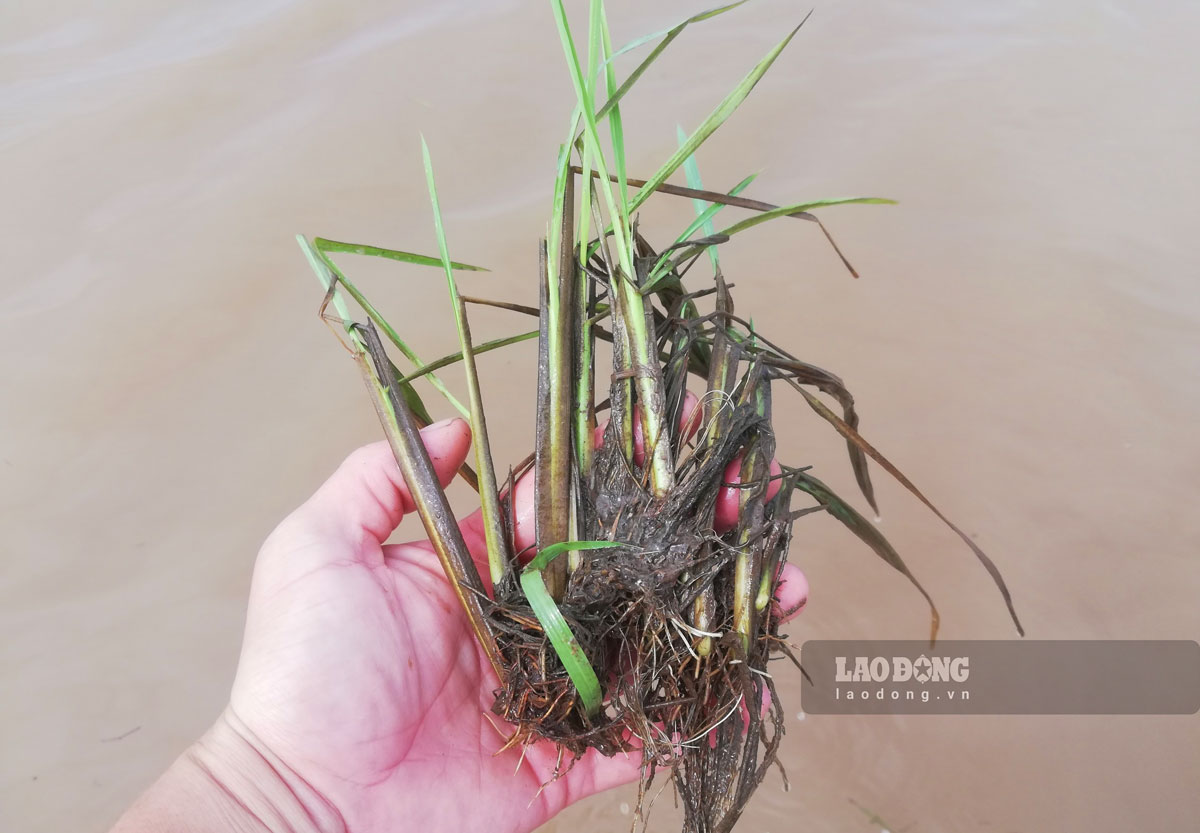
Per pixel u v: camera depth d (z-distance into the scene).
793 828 0.49
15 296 0.60
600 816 0.51
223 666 0.50
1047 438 0.56
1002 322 0.60
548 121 0.69
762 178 0.66
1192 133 0.71
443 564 0.32
